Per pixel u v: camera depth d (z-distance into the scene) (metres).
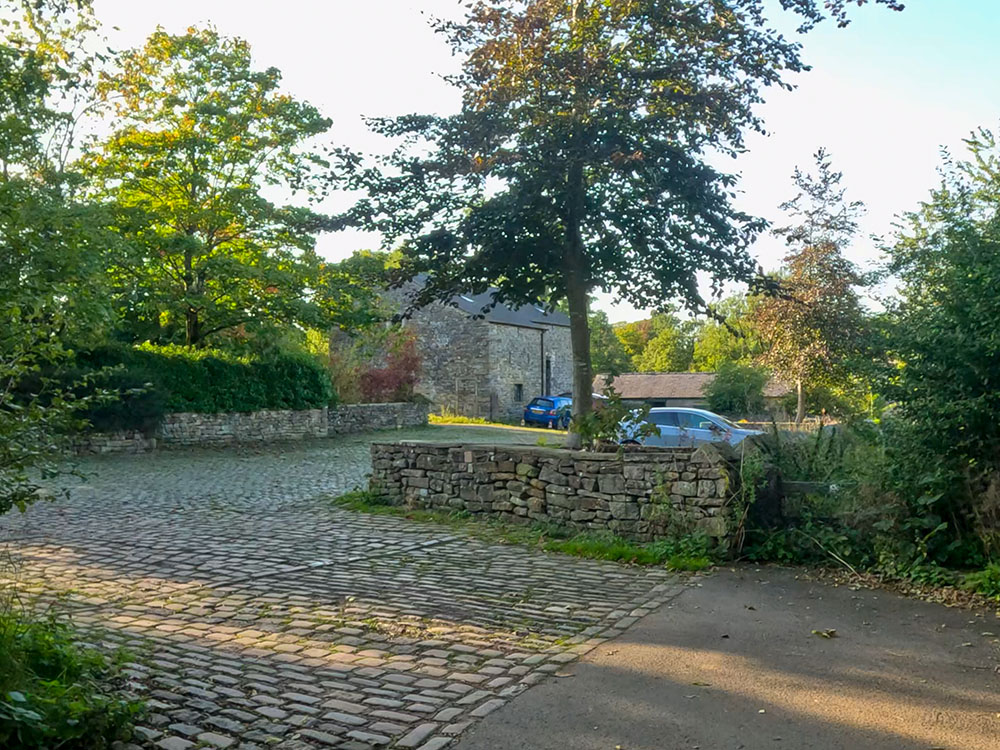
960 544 7.89
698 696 4.80
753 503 8.88
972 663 5.43
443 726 4.33
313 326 25.06
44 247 5.95
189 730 4.20
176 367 23.05
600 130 10.52
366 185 11.57
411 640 5.84
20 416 4.46
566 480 10.26
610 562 8.66
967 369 7.71
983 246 7.95
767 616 6.59
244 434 25.05
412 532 10.31
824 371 23.62
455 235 11.28
